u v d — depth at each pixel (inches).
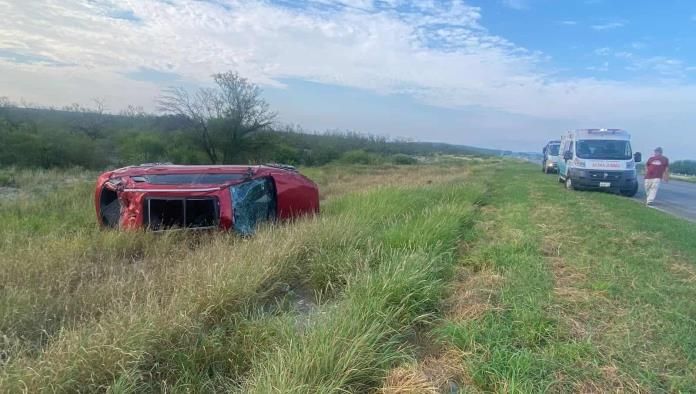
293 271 203.8
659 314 172.1
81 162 1104.8
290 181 301.0
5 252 198.8
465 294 189.5
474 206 454.3
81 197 475.5
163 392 114.9
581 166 697.6
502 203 514.9
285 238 228.1
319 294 189.5
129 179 265.9
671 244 301.3
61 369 105.3
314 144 2021.4
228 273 166.4
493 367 129.6
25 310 139.7
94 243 227.5
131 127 1496.1
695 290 201.2
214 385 121.0
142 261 211.3
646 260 255.3
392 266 192.5
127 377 108.3
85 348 113.3
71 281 177.9
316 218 274.7
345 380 114.2
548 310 172.1
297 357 118.0
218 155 1298.0
